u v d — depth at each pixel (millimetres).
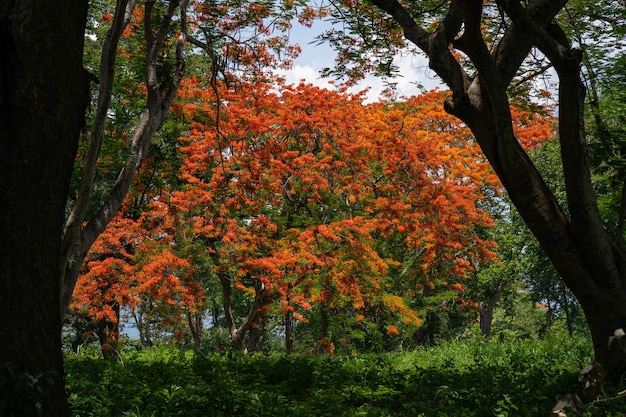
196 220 21328
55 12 6180
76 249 9414
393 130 24984
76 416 8195
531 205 11109
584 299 11383
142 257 20859
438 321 37344
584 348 17672
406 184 25484
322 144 24094
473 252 31281
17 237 5992
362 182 24266
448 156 27078
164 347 22625
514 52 10898
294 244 21578
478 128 11023
